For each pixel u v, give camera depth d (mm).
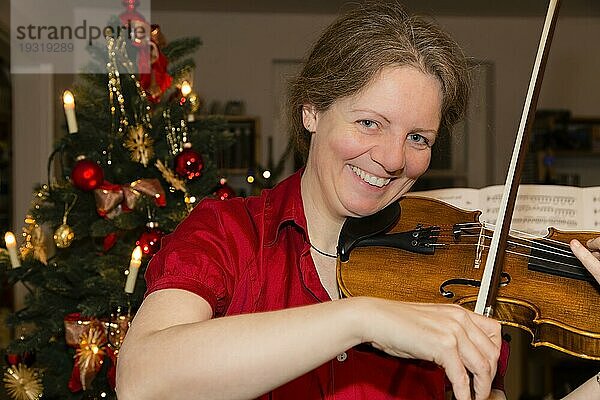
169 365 1023
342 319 1005
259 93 6285
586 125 6211
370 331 1001
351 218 1591
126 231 3012
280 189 1528
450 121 1439
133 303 2805
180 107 3033
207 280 1252
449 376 975
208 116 3201
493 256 1341
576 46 6406
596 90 6406
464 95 1413
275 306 1396
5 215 5441
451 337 978
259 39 6293
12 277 2920
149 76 3020
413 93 1297
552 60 6414
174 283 1214
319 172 1405
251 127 6098
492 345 1005
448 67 1323
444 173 6363
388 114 1297
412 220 1745
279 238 1459
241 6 6176
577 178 6184
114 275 2768
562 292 1594
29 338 2908
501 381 1526
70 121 2908
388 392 1419
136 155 2928
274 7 6195
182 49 3184
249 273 1384
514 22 6391
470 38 6391
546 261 1666
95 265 2799
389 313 1002
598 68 6395
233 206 1461
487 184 6371
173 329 1061
